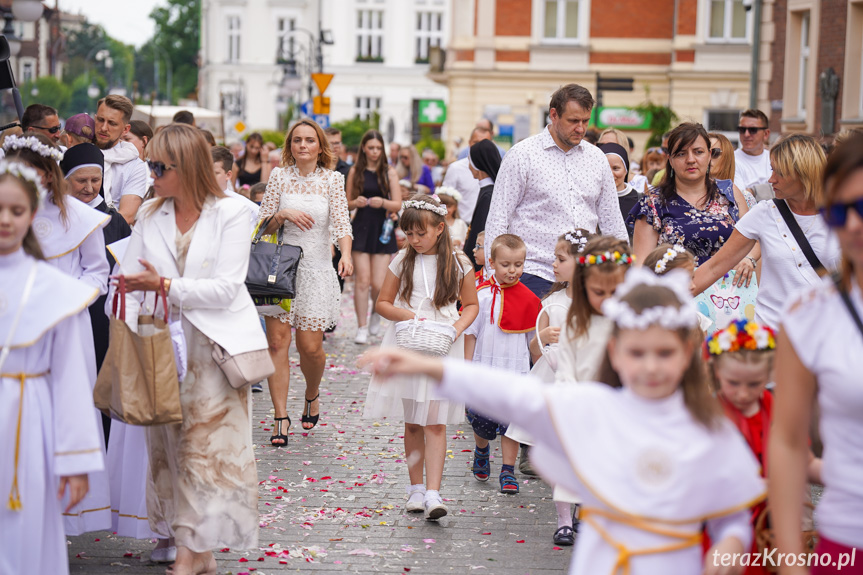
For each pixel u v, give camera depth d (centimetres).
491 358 605
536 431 294
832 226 271
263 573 473
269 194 753
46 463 384
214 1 5919
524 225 648
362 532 539
